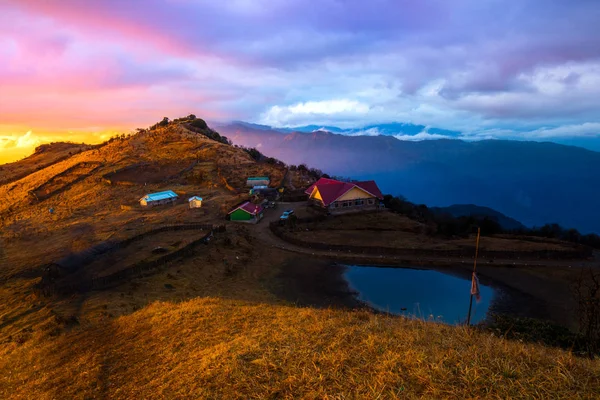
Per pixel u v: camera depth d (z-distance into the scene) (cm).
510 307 3559
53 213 7669
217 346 1384
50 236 5859
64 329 2444
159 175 10462
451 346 1120
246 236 5694
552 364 952
